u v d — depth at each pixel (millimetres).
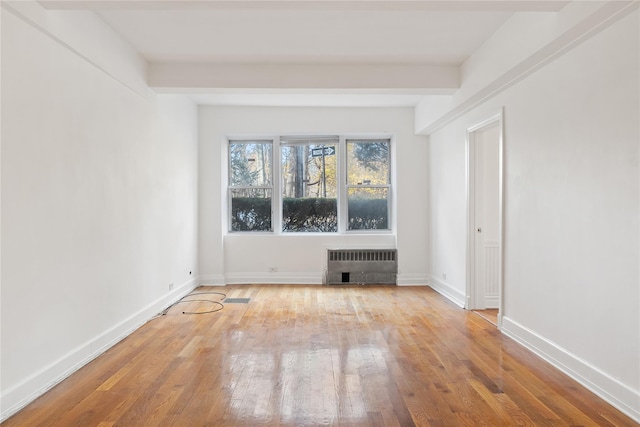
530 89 4098
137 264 4898
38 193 3131
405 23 4141
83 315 3748
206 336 4570
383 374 3543
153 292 5398
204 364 3764
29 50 3033
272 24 4168
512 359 3873
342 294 6773
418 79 5320
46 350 3236
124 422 2752
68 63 3520
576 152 3396
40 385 3152
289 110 7480
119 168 4438
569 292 3496
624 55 2887
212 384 3342
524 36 3711
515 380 3414
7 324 2832
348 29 4289
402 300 6352
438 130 7008
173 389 3248
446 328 4867
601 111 3113
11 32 2855
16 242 2908
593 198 3197
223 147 7555
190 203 6957
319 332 4723
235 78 5258
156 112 5473
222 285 7438
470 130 5613
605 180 3072
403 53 4922
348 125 7504
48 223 3248
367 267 7574
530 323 4133
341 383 3365
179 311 5652
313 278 7648
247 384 3346
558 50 3482
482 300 5773
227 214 7766
